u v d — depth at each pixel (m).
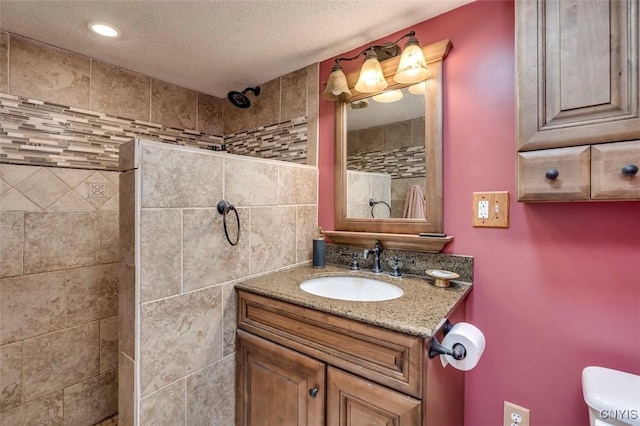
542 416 1.12
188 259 1.15
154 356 1.07
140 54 1.65
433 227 1.34
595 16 0.87
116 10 1.28
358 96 1.58
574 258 1.07
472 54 1.27
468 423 1.27
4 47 1.42
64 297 1.59
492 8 1.23
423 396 0.83
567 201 0.97
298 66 1.82
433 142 1.33
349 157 1.62
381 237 1.46
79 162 1.64
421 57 1.26
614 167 0.86
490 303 1.23
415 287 1.22
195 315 1.18
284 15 1.33
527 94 0.99
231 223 1.30
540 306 1.13
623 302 0.99
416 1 1.25
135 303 1.02
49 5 1.24
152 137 1.94
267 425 1.21
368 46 1.57
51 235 1.54
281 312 1.16
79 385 1.63
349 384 0.96
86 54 1.64
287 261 1.57
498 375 1.21
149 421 1.06
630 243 0.98
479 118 1.25
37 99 1.51
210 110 2.26
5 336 1.42
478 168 1.25
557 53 0.93
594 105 0.88
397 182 1.45
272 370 1.19
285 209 1.55
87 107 1.67
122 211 1.07
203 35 1.48
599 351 1.03
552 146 0.95
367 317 0.92
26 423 1.47
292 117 1.88
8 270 1.42
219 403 1.28
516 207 1.17
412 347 0.85
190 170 1.16
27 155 1.48
